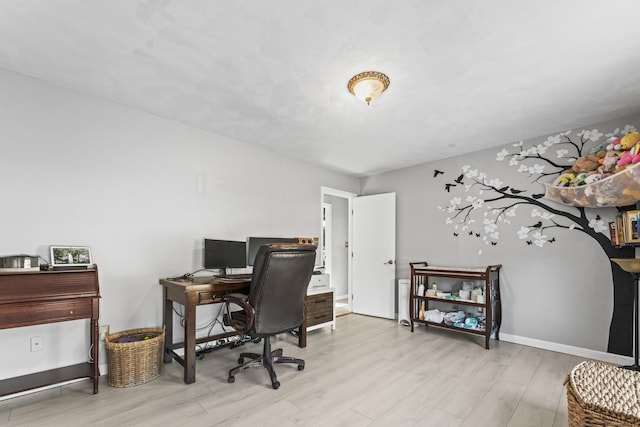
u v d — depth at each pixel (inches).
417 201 182.4
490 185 152.8
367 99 93.7
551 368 110.5
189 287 98.3
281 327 100.4
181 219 123.9
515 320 140.7
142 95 103.4
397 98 103.0
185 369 97.0
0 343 85.7
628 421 50.2
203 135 132.3
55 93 97.0
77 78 93.3
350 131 133.3
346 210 261.6
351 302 205.3
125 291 108.2
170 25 69.8
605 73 87.5
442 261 168.9
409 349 130.3
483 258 153.0
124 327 107.5
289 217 167.9
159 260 116.8
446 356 122.2
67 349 95.9
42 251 92.7
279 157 164.2
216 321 132.8
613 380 61.4
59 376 87.6
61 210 96.5
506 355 123.6
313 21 68.0
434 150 157.8
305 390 92.7
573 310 126.3
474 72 87.4
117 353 92.4
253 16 66.6
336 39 74.0
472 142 146.2
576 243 127.0
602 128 122.0
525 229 140.4
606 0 60.7
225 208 138.8
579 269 125.8
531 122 122.9
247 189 147.9
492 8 63.5
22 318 78.4
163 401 85.3
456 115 116.3
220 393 90.4
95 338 89.0
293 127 129.3
